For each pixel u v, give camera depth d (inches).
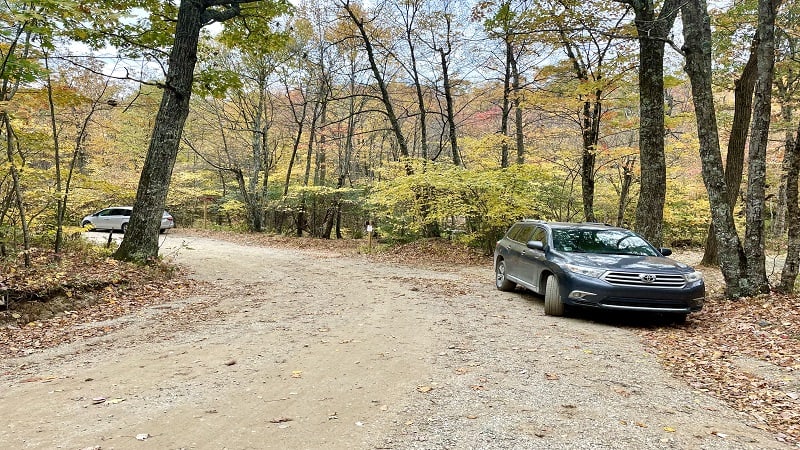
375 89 960.9
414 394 160.9
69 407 152.1
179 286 415.5
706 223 952.3
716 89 601.3
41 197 451.2
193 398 158.9
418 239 822.5
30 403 156.9
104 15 403.2
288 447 121.9
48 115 503.2
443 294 391.5
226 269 545.0
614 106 601.3
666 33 407.5
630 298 264.8
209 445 123.0
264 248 852.6
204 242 926.4
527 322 283.3
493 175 625.3
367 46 815.7
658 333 258.1
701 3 321.1
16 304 287.6
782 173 700.7
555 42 510.0
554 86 630.5
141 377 183.8
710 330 259.3
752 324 256.8
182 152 1391.5
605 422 138.3
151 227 463.5
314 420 139.5
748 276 312.5
